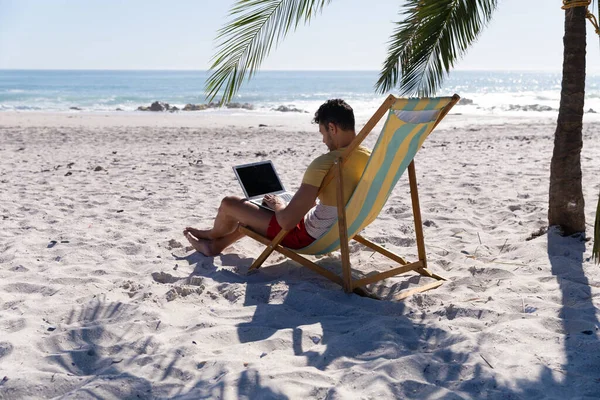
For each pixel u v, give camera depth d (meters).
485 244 4.77
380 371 2.63
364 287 3.93
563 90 4.49
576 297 3.55
